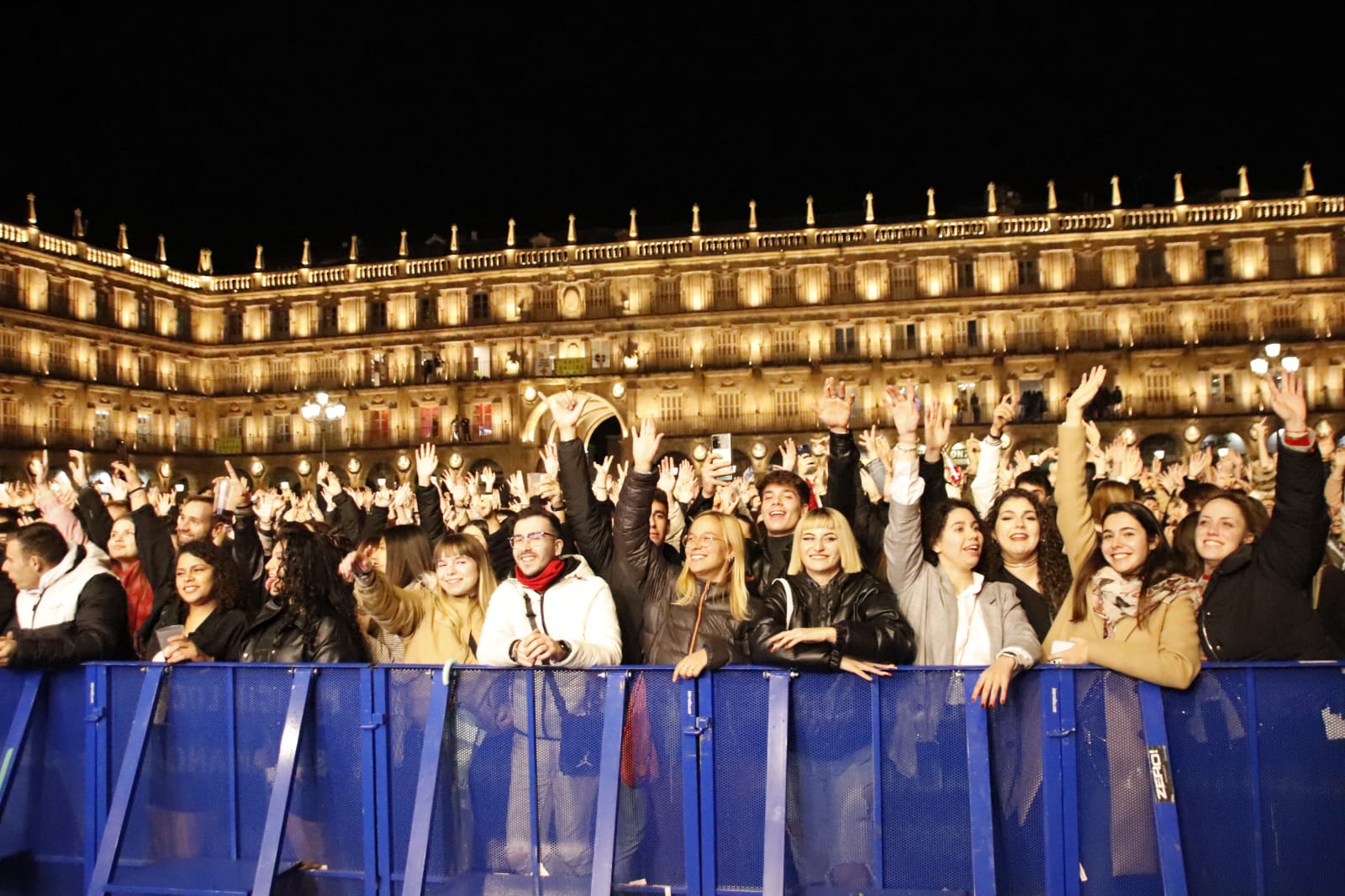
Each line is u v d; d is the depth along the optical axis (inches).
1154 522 297.9
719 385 2807.6
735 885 278.4
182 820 311.4
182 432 3016.7
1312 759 264.8
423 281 2950.3
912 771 275.6
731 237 2817.4
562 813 289.7
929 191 2755.9
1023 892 270.8
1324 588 392.2
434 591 381.7
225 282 3110.2
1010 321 2711.6
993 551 360.2
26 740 322.7
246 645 336.5
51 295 2679.6
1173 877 258.1
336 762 304.5
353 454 2925.7
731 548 336.5
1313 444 302.8
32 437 2581.2
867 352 2758.4
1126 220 2664.9
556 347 2896.2
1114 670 269.9
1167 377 2642.7
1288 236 2603.3
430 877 293.1
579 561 337.4
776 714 278.2
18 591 390.0
